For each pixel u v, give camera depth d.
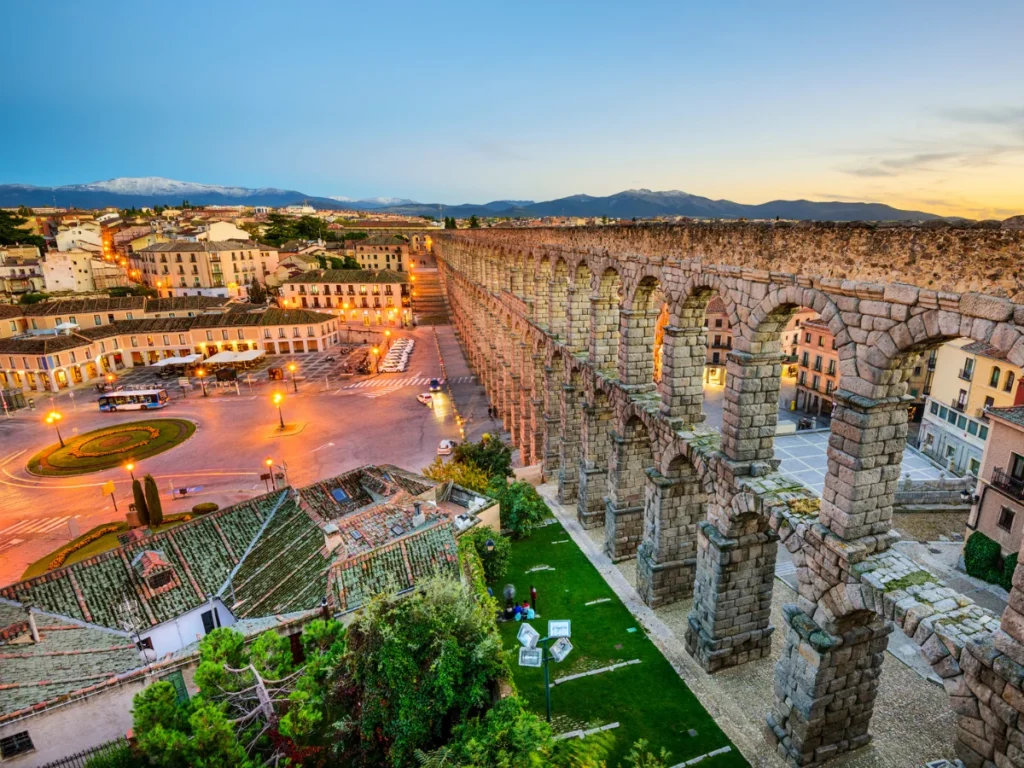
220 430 80.50
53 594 27.88
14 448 76.31
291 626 26.66
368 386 98.94
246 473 66.25
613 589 36.25
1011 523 37.31
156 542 31.64
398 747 19.55
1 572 48.88
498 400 79.88
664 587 33.97
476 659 21.09
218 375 102.00
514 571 38.88
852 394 19.25
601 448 42.97
